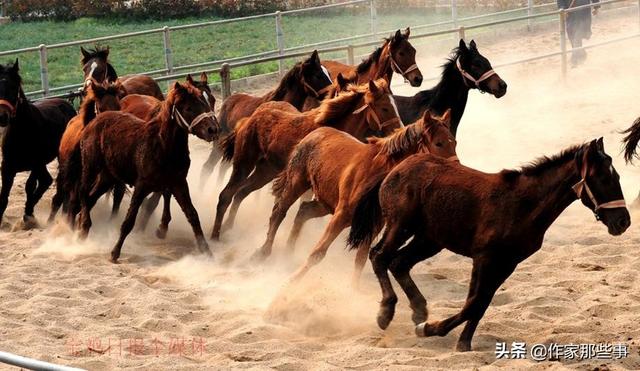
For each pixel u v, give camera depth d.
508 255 9.84
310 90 16.42
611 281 12.34
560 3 27.81
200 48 34.91
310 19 39.91
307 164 12.55
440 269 13.18
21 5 44.34
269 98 16.81
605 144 19.70
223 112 17.67
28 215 16.41
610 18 34.88
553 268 13.01
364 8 40.16
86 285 12.65
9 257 14.12
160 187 13.91
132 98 16.64
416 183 10.26
